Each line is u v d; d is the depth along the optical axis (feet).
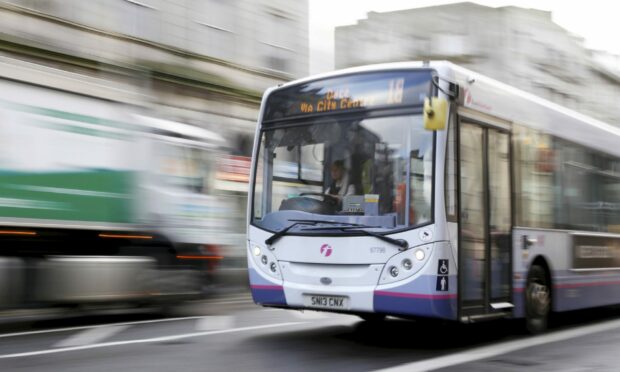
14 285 32.96
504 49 159.94
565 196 34.24
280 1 92.32
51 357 24.03
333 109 27.43
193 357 24.20
